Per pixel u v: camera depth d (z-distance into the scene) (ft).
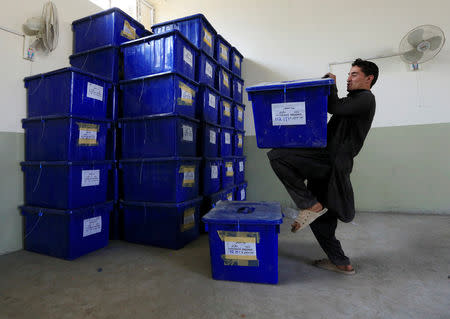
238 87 11.87
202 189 8.56
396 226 8.79
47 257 6.57
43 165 6.79
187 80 7.65
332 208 4.98
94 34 8.46
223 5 12.92
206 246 7.38
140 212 7.54
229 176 10.44
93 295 4.68
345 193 4.94
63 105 6.64
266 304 4.35
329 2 11.38
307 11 11.70
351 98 4.81
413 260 6.11
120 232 8.10
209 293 4.72
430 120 10.14
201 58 8.56
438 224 8.87
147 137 7.46
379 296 4.56
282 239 7.85
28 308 4.27
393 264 5.91
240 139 11.89
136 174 7.59
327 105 4.83
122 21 8.43
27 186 7.11
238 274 5.14
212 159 8.81
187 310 4.19
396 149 10.55
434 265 5.81
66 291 4.83
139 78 7.50
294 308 4.23
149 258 6.48
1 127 6.82
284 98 4.63
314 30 11.60
